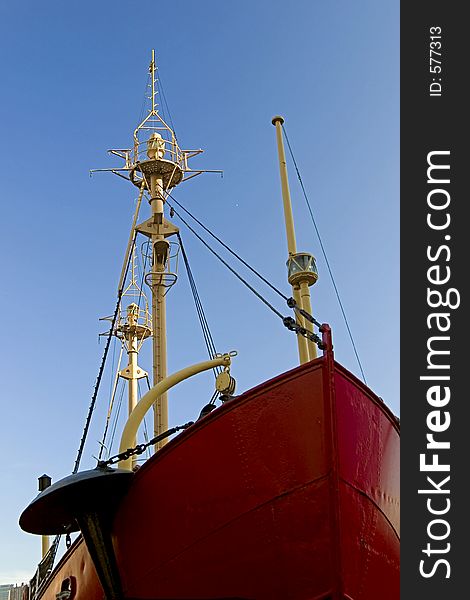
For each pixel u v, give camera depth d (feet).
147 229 64.59
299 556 28.25
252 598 28.76
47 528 36.96
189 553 29.89
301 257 45.80
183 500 30.40
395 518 32.22
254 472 29.22
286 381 29.76
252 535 28.89
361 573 29.14
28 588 55.31
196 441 30.63
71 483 30.99
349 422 29.58
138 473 32.24
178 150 70.64
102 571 32.78
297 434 28.99
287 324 31.89
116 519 33.06
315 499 28.30
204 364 41.42
